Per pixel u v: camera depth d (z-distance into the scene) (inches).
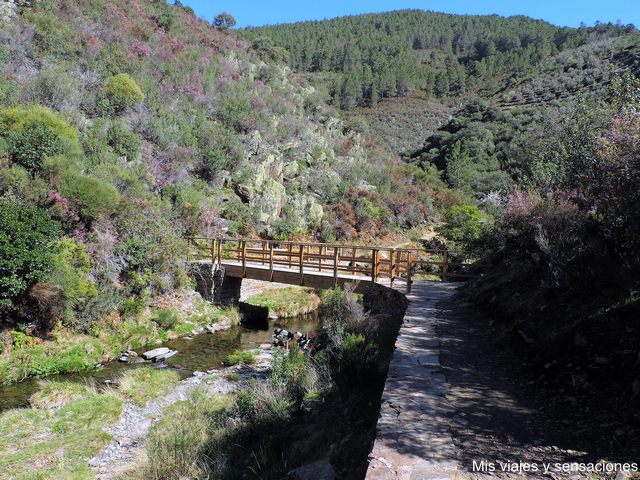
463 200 1337.4
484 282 366.6
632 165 221.0
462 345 238.7
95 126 748.6
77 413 305.4
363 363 213.2
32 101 691.4
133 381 365.4
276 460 186.5
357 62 3358.8
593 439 128.0
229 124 1037.8
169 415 311.0
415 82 3043.8
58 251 445.1
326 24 4451.3
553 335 192.7
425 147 2005.4
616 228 226.8
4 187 480.1
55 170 510.3
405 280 493.0
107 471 244.2
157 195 735.1
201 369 414.6
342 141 1398.9
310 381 264.7
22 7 892.6
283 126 1172.5
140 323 504.4
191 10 1670.8
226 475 191.0
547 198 358.0
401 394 170.6
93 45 937.5
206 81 1129.4
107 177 597.9
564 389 162.4
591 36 3056.1
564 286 232.5
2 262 379.6
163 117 898.7
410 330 269.7
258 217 885.8
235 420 254.2
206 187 848.3
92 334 455.2
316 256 554.6
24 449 261.7
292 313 643.5
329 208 1029.2
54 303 426.3
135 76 966.4
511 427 142.6
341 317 395.2
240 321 595.2
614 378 152.5
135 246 539.8
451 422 147.2
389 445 131.8
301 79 1782.7
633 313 174.2
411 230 1118.4
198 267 620.4
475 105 2123.5
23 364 381.7
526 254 333.4
